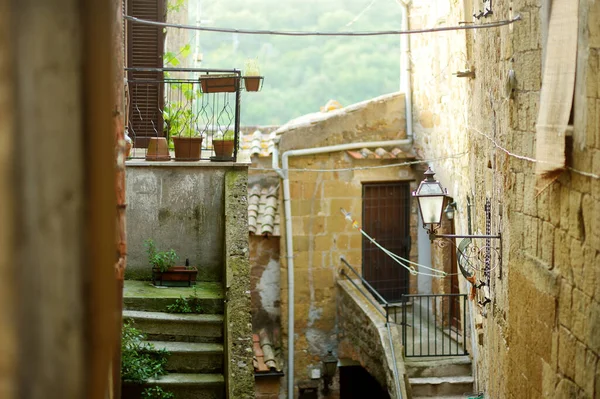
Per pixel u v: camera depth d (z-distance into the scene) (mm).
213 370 8961
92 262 2424
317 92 22438
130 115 12180
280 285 15281
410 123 15625
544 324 6207
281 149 15188
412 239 15953
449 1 13219
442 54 13953
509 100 7281
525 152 6754
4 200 2271
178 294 9531
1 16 2268
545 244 6203
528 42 6652
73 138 2385
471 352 13242
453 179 13656
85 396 2398
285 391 15266
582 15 5195
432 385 13000
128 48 12242
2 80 2275
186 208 10102
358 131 15484
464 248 9641
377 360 13633
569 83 5430
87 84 2408
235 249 9344
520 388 6961
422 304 15867
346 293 14969
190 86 13250
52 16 2342
